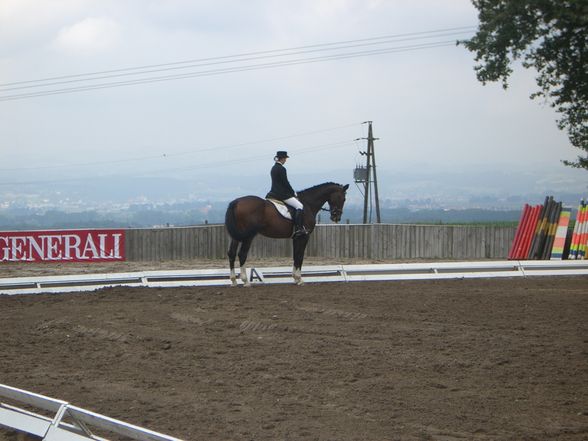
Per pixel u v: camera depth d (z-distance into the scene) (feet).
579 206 80.69
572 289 57.06
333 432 23.70
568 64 102.06
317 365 32.76
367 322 42.83
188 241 89.35
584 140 104.88
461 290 56.34
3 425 23.38
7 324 43.55
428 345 36.50
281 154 58.59
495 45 100.27
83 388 29.43
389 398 27.55
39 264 82.84
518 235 82.89
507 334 39.17
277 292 55.16
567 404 26.73
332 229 91.25
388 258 90.63
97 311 47.24
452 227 91.25
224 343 37.73
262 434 23.52
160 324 42.93
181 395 28.30
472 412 25.79
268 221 57.57
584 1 89.71
